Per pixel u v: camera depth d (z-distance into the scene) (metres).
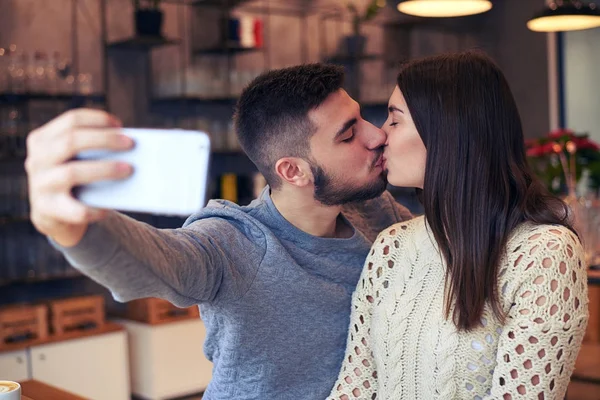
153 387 4.99
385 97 6.37
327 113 1.66
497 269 1.52
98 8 5.39
